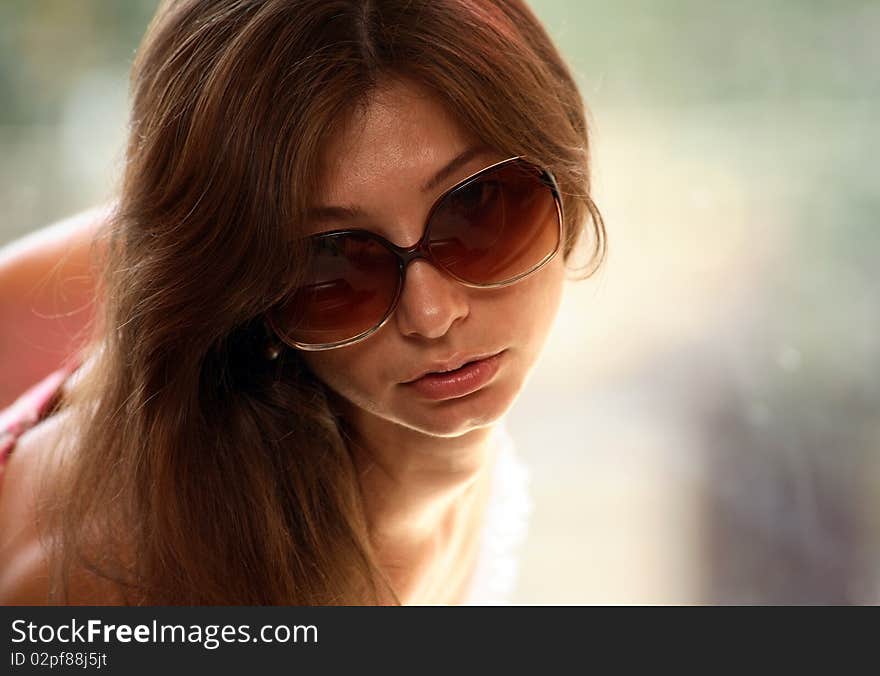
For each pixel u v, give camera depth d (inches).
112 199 107.2
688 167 218.8
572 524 187.3
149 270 91.8
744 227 212.8
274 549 103.8
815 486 182.7
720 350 201.9
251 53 83.2
